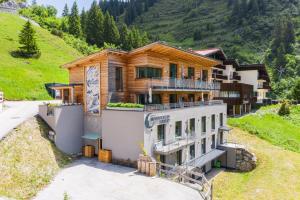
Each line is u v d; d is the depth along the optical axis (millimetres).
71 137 28688
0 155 20281
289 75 122125
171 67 34844
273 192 27016
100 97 29234
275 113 65938
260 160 35906
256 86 69750
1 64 62719
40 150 24125
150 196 18625
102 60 29094
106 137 26875
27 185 19125
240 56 140375
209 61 41125
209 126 36250
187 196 18656
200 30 181250
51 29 116562
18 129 24422
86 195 18625
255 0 174375
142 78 30031
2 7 127438
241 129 47469
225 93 54312
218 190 28188
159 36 191500
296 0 178125
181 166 26562
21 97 51906
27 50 75500
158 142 26266
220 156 37344
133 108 24938
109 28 125938
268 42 150750
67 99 34500
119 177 22266
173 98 35500
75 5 125250
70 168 24438
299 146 45406
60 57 84312
